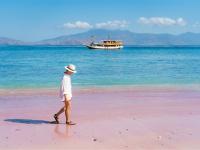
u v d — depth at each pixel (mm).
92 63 53938
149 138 10758
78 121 13117
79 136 11000
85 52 124312
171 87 23453
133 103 17062
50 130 11781
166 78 29312
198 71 36625
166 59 68188
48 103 16969
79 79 28312
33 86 23547
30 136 11008
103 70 38281
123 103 17031
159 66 45312
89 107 15883
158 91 21484
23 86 23547
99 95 19641
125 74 33062
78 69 39750
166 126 12344
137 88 22859
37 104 16672
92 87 23188
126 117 13812
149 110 15297
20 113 14625
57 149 9656
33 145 10031
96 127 12180
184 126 12359
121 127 12164
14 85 24062
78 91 21203
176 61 59688
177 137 10883
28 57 77875
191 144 10141
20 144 10125
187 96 19516
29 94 19906
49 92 20703
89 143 10227
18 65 47281
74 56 85375
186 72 35438
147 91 21438
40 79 28109
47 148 9750
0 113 14586
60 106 16203
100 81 26797
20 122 12984
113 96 19281
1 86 23484
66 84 12547
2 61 59188
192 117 13898
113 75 31984
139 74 33094
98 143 10227
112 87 23234
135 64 50531
